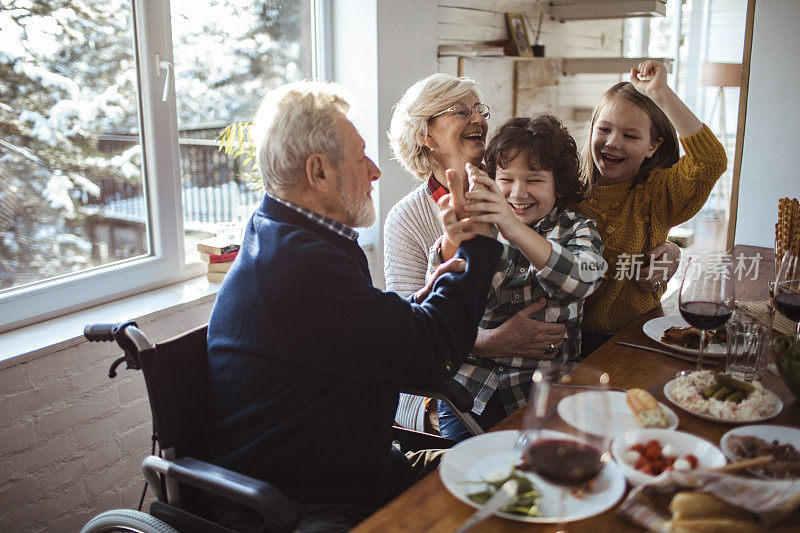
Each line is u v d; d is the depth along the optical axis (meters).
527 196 1.53
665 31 6.15
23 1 1.80
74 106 1.95
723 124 5.86
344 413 1.21
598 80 5.14
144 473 1.23
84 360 1.78
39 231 1.91
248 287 1.20
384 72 2.74
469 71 3.33
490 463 1.01
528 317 1.56
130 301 2.05
